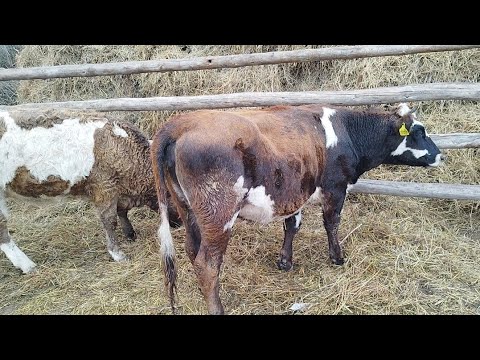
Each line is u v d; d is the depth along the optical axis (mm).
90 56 6809
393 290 3379
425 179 4746
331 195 3598
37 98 6754
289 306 3283
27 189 3908
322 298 3334
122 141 3916
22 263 3936
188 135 2646
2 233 3895
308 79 5801
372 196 4711
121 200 4148
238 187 2770
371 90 4246
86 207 5180
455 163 4723
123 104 4938
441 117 5012
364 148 3760
